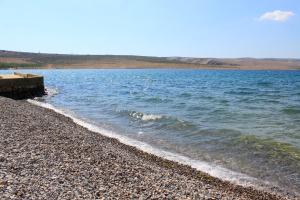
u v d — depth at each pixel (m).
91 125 24.28
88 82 84.88
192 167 14.43
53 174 10.22
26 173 10.04
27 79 43.97
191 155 16.33
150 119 26.75
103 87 68.19
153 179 11.14
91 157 12.84
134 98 45.16
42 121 20.11
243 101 40.97
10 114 21.61
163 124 24.58
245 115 28.83
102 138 18.64
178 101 40.88
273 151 16.88
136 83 82.25
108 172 11.22
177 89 62.94
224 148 17.58
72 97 46.53
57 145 14.19
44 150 13.00
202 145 18.25
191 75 134.88
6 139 14.34
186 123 24.66
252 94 51.62
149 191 9.80
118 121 26.17
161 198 9.33
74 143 14.95
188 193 10.10
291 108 33.06
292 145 17.92
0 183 8.81
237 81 92.44
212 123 24.75
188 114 29.52
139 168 12.31
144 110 32.44
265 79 103.56
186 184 11.19
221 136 20.31
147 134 21.17
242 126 23.42
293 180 13.05
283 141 18.81
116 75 130.88
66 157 12.37
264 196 11.44
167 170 13.07
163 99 43.22
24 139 14.65
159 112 30.91
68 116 28.50
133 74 142.88
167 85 75.31
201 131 21.83
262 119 26.66
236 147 17.75
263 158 15.77
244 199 10.69
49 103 38.81
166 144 18.50
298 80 96.56
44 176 9.95
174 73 157.75
